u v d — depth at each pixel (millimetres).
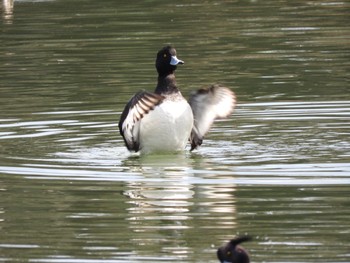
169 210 11266
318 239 10125
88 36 24406
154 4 29359
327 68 20281
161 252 9852
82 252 9930
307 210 11109
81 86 19188
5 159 13891
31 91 18875
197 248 9930
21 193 12086
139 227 10672
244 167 13211
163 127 14094
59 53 22500
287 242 10055
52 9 28766
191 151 14430
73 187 12344
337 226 10508
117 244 10125
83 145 14836
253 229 10492
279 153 14000
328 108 17000
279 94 18188
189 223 10758
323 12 27312
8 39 24328
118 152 14375
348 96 17812
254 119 16422
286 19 26281
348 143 14539
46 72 20562
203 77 19703
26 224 10859
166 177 12797
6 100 18172
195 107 14539
